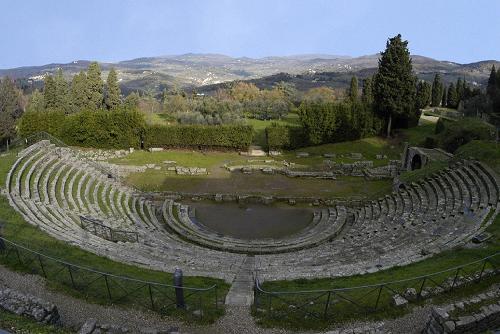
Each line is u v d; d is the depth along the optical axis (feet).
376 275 67.21
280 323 54.60
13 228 76.13
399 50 207.21
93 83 281.74
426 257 73.10
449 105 348.79
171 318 55.11
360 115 216.95
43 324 45.50
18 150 139.44
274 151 208.74
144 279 65.21
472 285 60.64
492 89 265.75
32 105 277.03
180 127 205.98
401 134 229.45
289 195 145.18
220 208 135.44
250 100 354.74
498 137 173.78
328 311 56.90
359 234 102.17
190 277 68.85
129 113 204.13
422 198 116.16
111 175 146.51
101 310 55.42
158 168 174.91
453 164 129.80
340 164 182.60
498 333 45.16
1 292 50.14
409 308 56.29
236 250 98.78
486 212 92.22
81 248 73.77
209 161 192.13
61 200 104.37
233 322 55.06
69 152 144.87
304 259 85.05
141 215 118.11
